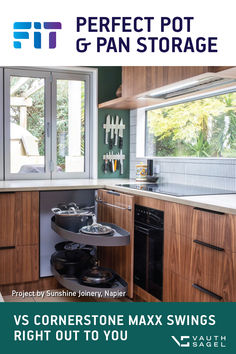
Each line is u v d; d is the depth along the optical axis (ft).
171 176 11.89
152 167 12.24
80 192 12.12
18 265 10.38
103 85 13.69
